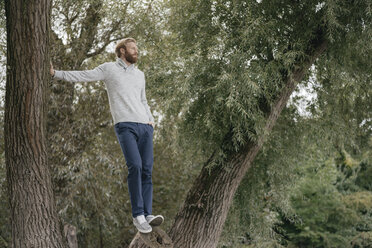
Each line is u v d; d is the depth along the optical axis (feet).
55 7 22.94
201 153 20.26
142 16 20.93
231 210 21.33
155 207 31.65
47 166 12.28
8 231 25.26
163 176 31.94
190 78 15.40
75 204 25.09
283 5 17.43
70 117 25.29
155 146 31.42
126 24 23.54
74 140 25.38
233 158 16.37
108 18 21.70
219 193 15.90
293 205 47.09
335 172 46.34
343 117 21.42
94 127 26.30
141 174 11.55
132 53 11.59
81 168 24.23
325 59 17.98
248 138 16.53
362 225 50.90
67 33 23.67
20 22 11.00
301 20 17.31
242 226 22.15
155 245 11.96
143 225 11.05
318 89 19.93
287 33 17.47
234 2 16.29
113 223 28.30
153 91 17.98
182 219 15.76
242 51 15.66
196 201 15.89
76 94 25.75
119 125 11.23
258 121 15.52
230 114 15.67
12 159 11.84
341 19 16.81
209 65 16.07
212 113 16.74
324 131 19.77
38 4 11.01
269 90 16.58
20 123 11.57
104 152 26.61
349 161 48.26
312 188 45.88
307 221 47.09
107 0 21.13
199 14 17.54
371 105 21.74
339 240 47.37
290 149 21.13
